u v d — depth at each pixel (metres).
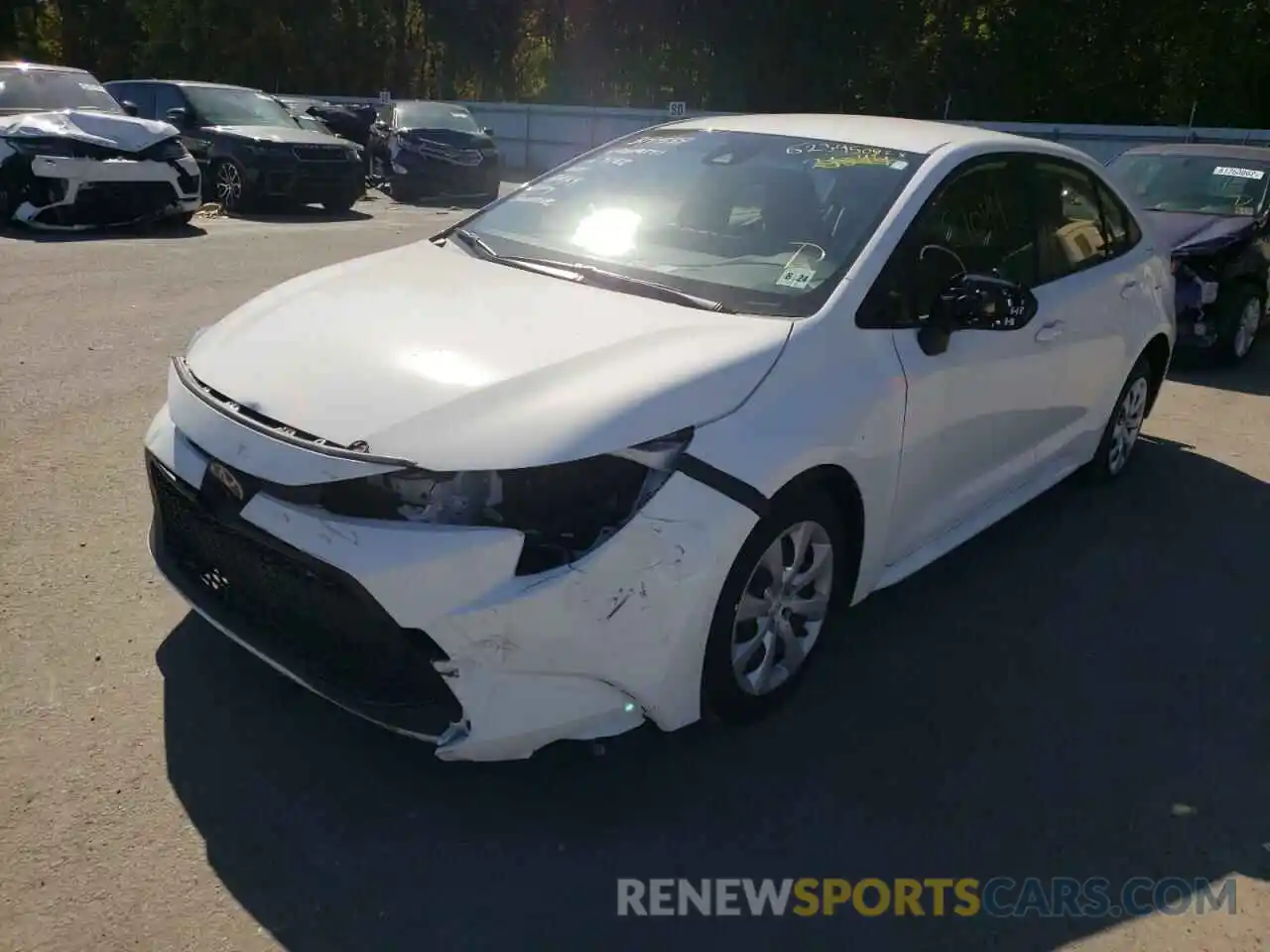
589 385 2.85
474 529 2.62
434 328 3.18
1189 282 8.02
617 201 4.08
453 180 16.55
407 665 2.68
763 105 28.02
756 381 3.05
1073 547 4.84
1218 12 22.56
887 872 2.82
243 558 2.92
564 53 31.42
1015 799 3.12
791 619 3.38
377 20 32.97
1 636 3.49
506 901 2.63
